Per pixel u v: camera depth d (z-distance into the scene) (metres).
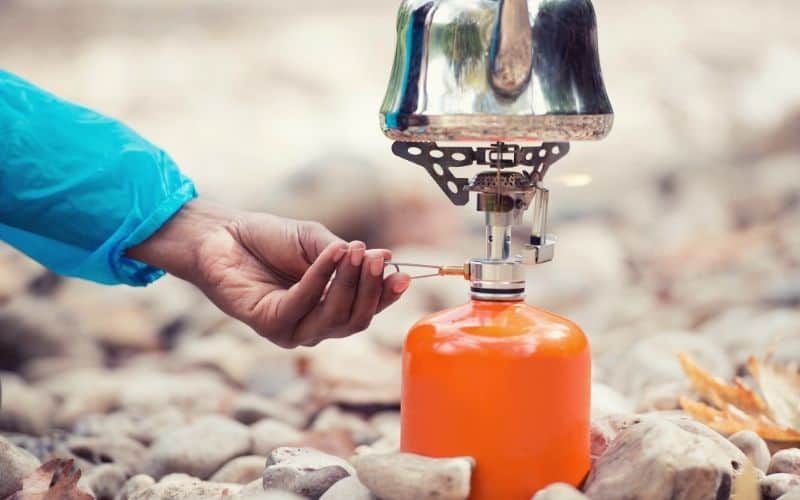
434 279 2.71
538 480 1.38
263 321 1.50
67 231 1.59
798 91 4.17
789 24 5.20
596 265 2.93
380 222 3.24
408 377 1.41
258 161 4.30
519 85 1.35
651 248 3.13
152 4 6.13
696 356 1.93
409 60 1.39
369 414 1.95
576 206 3.53
